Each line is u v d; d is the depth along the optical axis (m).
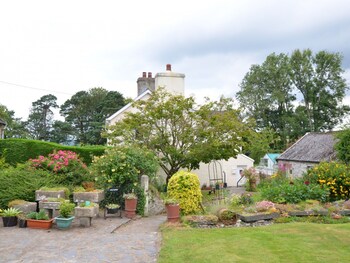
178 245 7.37
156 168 14.24
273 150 45.06
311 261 6.13
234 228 9.02
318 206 10.66
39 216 9.42
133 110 26.30
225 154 19.44
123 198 12.38
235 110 20.30
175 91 21.11
